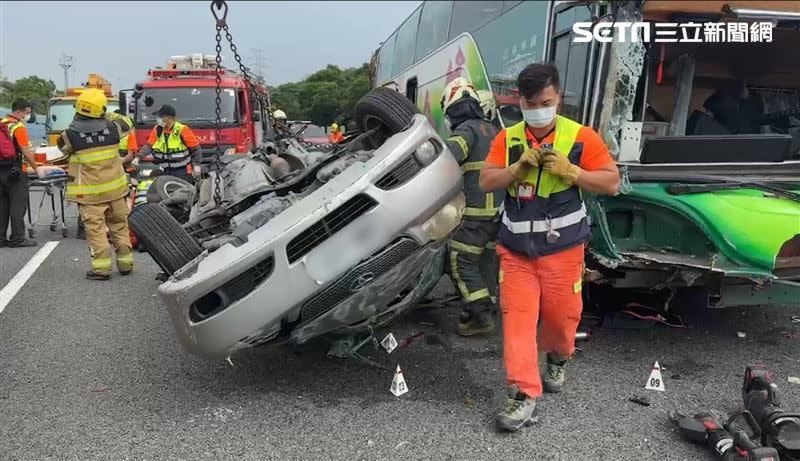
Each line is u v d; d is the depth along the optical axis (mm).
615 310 5172
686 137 4230
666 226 4293
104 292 6301
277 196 4148
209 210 4383
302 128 6621
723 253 3902
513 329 3391
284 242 3330
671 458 3141
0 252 8281
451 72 7125
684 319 5266
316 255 3371
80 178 6586
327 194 3439
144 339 4930
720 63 5410
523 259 3438
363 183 3443
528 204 3357
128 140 9172
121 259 6992
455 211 3814
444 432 3416
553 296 3404
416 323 5160
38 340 4926
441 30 8422
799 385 3992
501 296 3500
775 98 5703
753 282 4273
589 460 3137
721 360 4402
